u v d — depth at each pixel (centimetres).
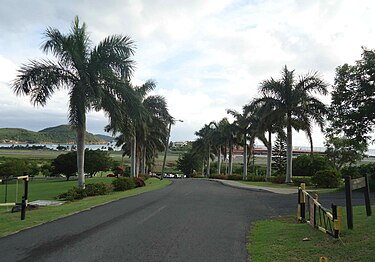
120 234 881
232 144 5388
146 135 3709
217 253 698
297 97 2861
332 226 792
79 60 1975
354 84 2325
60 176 5700
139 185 2908
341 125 2445
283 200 1708
